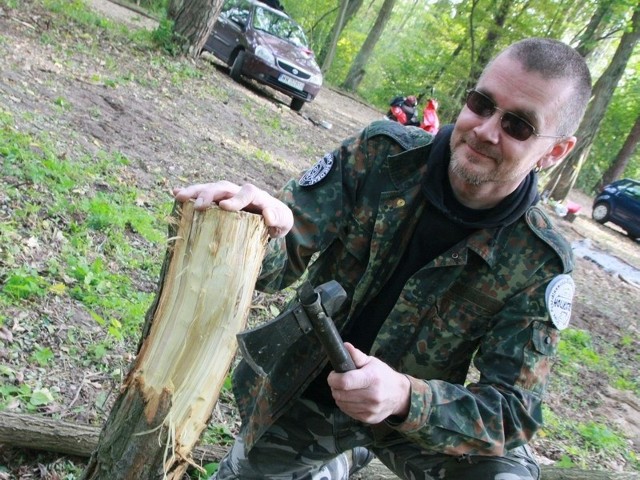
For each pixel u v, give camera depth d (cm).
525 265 185
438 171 182
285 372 197
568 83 170
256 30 1219
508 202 181
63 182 463
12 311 318
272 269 185
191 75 1046
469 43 2320
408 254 192
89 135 602
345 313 202
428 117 1119
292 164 862
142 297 385
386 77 2800
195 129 793
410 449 207
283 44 1235
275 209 163
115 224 448
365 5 4231
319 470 226
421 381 170
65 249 392
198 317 157
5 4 923
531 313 184
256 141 882
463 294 190
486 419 175
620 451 478
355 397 156
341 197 195
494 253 184
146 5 1872
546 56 169
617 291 1036
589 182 3231
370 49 2653
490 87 170
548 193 1602
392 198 189
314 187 195
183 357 159
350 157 196
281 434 210
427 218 187
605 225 1806
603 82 1611
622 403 577
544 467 356
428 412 167
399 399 163
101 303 355
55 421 252
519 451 206
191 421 162
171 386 160
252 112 1029
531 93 166
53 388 284
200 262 156
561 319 185
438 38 2614
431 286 189
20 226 391
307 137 1066
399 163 189
